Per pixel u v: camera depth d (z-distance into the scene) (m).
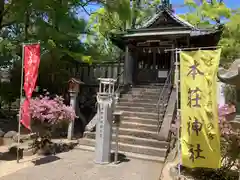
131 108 9.88
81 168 6.18
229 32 16.97
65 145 8.16
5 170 5.99
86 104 12.98
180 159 5.15
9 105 13.86
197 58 4.84
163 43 12.95
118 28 15.56
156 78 13.49
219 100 9.87
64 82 12.30
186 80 4.91
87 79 13.69
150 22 12.80
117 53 19.95
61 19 10.02
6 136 9.09
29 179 5.39
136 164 6.62
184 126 4.87
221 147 5.18
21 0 9.52
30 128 6.87
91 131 8.91
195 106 4.74
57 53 11.14
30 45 6.75
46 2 9.27
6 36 11.91
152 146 7.64
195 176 5.22
